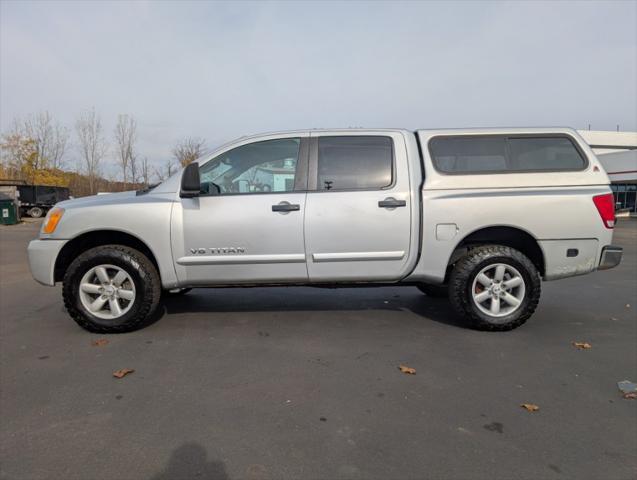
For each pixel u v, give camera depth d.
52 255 4.16
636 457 2.26
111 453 2.31
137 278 4.12
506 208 4.08
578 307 5.26
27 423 2.61
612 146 51.06
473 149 4.23
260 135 4.29
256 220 4.09
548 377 3.23
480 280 4.18
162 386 3.10
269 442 2.40
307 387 3.07
